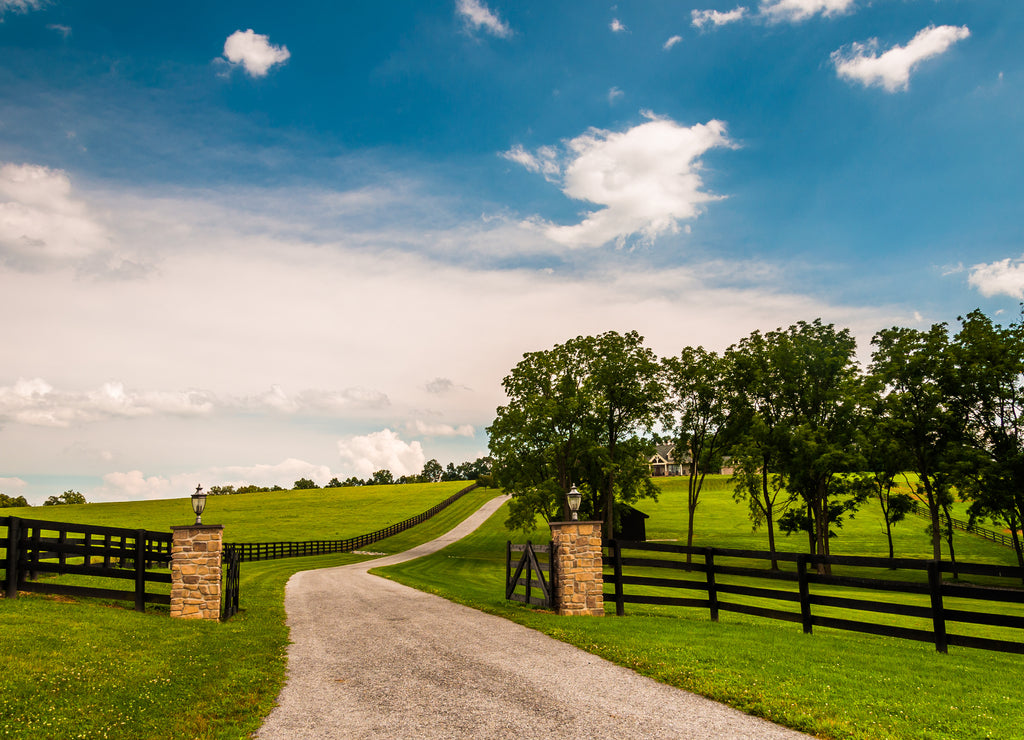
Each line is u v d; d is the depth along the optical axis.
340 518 78.50
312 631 12.79
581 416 41.84
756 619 15.45
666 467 122.56
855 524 61.03
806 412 38.12
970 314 35.62
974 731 6.40
